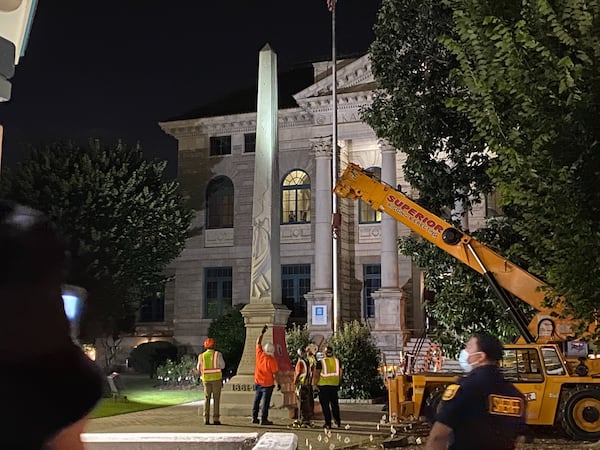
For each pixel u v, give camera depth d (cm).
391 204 1469
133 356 3425
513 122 908
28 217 167
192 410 1944
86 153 3039
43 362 158
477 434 407
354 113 3522
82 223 2898
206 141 4022
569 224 804
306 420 1554
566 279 823
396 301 3231
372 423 1611
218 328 3119
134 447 627
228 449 632
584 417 1302
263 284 1841
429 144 1529
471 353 436
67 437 162
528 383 1342
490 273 1384
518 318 1371
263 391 1559
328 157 3531
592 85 788
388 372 2347
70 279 181
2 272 159
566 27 819
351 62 3572
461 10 902
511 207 1461
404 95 1523
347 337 2255
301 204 3750
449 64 1474
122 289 3012
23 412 153
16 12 552
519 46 813
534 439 1331
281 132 3803
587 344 1339
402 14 1528
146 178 3222
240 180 3919
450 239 1416
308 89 3578
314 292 3422
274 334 1811
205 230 3953
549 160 809
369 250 3612
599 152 796
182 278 3953
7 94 479
